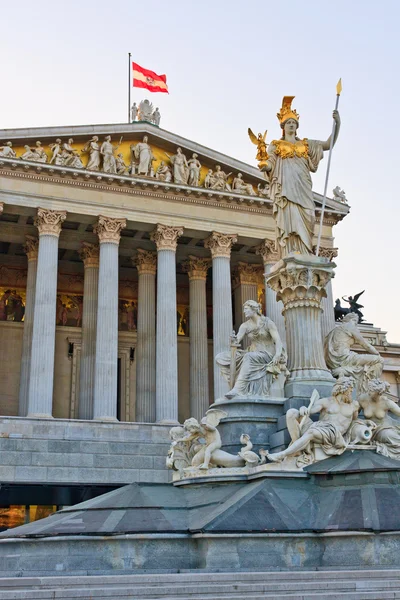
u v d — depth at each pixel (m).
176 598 10.09
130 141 57.94
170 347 52.88
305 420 16.69
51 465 45.84
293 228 20.72
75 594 10.14
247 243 59.88
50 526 14.44
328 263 20.50
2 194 52.22
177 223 56.50
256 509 14.02
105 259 53.66
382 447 16.38
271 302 55.28
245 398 18.94
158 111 60.62
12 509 44.72
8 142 52.94
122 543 13.36
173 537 13.41
